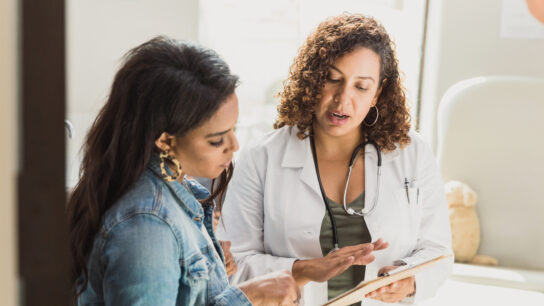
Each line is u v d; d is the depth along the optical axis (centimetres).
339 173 142
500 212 267
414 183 142
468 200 262
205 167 89
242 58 456
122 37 308
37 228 44
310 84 132
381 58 132
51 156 43
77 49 301
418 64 318
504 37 288
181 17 315
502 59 290
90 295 86
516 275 239
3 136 41
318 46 132
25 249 44
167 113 82
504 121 268
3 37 40
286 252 139
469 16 290
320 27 135
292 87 139
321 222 138
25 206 43
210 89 83
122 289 78
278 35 456
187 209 90
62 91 43
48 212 44
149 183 85
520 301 219
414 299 140
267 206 140
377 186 140
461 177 272
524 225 264
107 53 305
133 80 83
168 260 81
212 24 445
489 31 289
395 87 139
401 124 141
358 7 355
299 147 142
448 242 146
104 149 86
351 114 131
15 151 42
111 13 305
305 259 138
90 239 84
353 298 113
